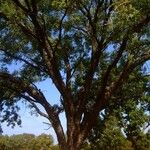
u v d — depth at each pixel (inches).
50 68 1002.7
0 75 1040.8
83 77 1077.1
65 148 992.2
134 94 1125.1
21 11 940.0
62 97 1007.0
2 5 877.2
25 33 977.5
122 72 1006.4
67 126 999.6
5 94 1115.3
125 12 782.5
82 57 1063.0
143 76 1116.5
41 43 981.8
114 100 1119.6
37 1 899.4
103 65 1099.9
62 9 900.0
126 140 1272.1
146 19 861.8
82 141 1002.1
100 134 1187.3
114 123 1167.6
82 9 907.4
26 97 1040.8
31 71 1098.1
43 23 960.9
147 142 1270.9
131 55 989.8
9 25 986.7
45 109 1010.7
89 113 1013.8
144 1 782.5
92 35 957.8
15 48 1064.2
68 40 1027.3
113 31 855.1
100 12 923.4
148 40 961.5
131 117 1140.5
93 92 1088.2
